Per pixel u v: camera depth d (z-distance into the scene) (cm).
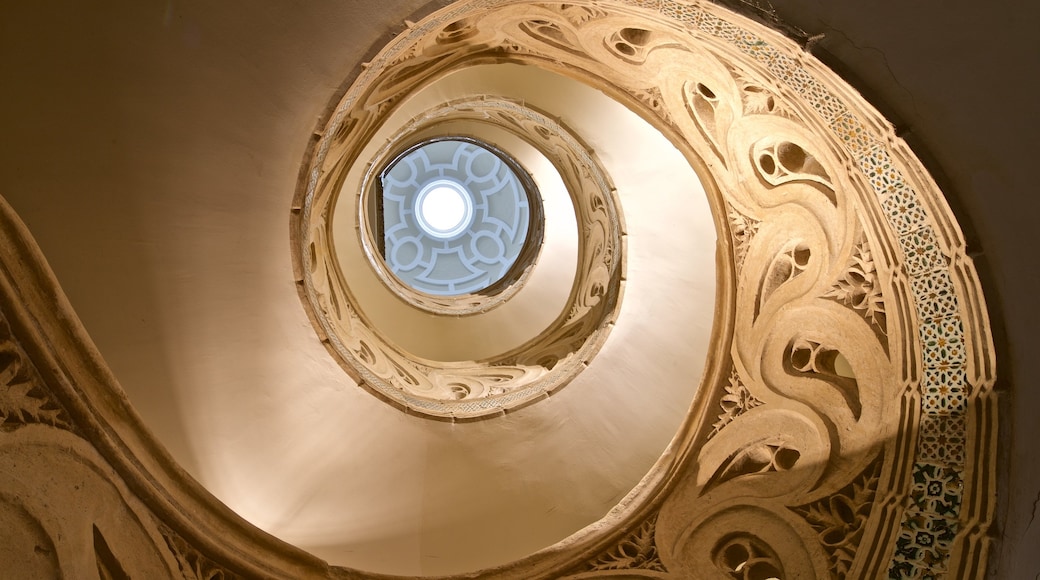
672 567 527
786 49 414
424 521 578
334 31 428
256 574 444
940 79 385
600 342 647
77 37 399
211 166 448
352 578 498
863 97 401
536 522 587
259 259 489
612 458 603
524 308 866
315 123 454
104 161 424
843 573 469
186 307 471
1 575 312
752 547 513
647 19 457
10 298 347
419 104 748
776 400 528
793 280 517
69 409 370
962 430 430
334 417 566
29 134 406
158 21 405
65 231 426
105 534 371
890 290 457
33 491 338
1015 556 409
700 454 550
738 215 539
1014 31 364
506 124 840
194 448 493
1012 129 379
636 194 668
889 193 432
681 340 611
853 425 490
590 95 672
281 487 535
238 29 417
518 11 483
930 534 437
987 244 401
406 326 874
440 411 612
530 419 625
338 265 694
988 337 412
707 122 518
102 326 446
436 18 442
